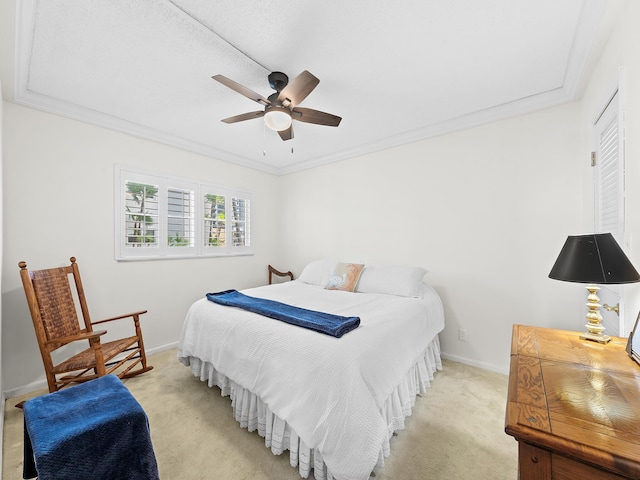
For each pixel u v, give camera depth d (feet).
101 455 3.53
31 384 7.42
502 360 8.32
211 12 4.82
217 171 12.07
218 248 12.04
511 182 8.25
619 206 4.87
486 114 8.44
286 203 14.66
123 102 7.91
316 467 4.40
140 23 5.07
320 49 5.75
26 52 5.76
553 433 2.21
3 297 7.06
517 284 8.14
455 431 5.68
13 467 4.83
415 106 8.16
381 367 4.98
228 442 5.44
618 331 5.10
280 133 7.93
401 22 5.04
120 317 8.02
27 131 7.48
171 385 7.55
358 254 11.77
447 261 9.39
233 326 6.28
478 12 4.84
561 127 7.53
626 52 4.56
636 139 4.29
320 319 5.76
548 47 5.73
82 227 8.39
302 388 4.62
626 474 1.88
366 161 11.52
